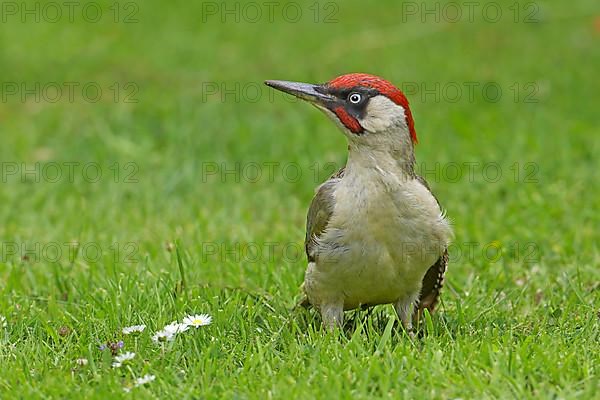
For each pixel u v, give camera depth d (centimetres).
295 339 859
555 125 1608
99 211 1312
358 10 2447
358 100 857
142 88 1927
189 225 1244
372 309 980
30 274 1085
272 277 1059
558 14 2266
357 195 853
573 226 1210
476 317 941
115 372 798
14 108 1842
